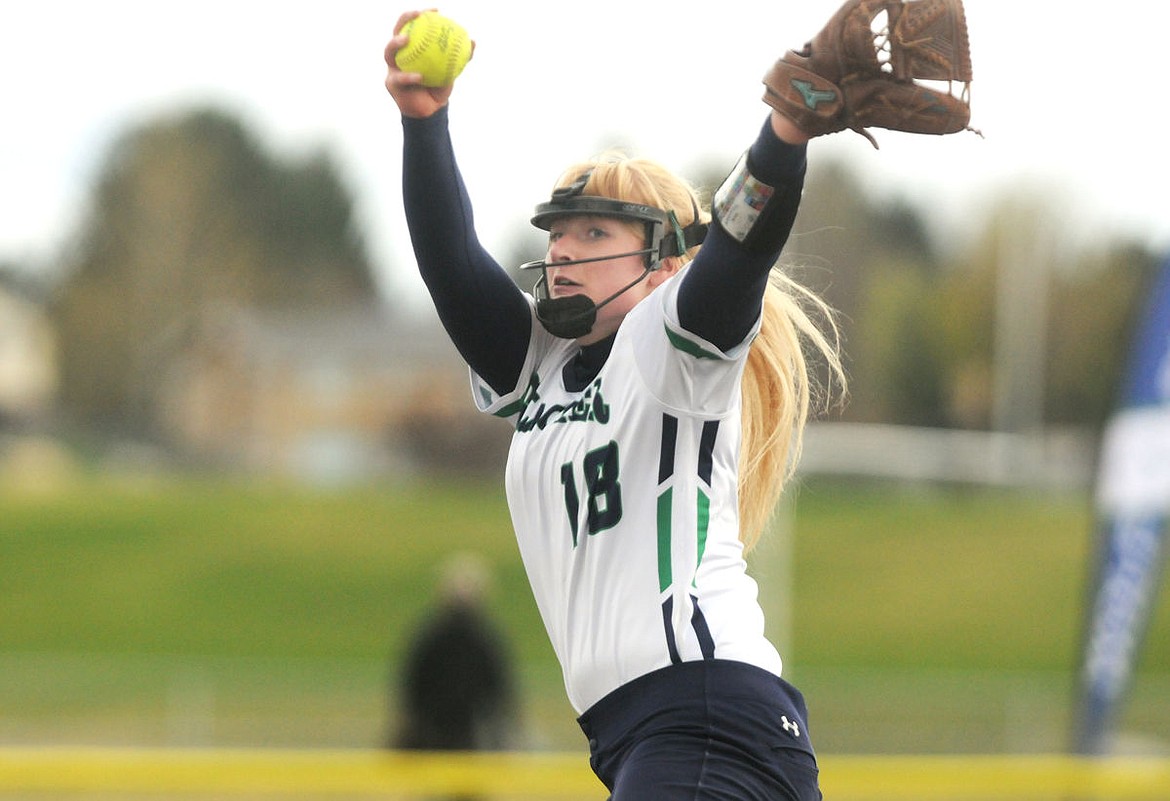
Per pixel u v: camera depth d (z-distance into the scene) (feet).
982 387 600.39
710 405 32.83
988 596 390.21
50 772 94.17
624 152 37.55
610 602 32.86
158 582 419.54
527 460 35.06
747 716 31.58
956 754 168.04
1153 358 104.42
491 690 114.73
